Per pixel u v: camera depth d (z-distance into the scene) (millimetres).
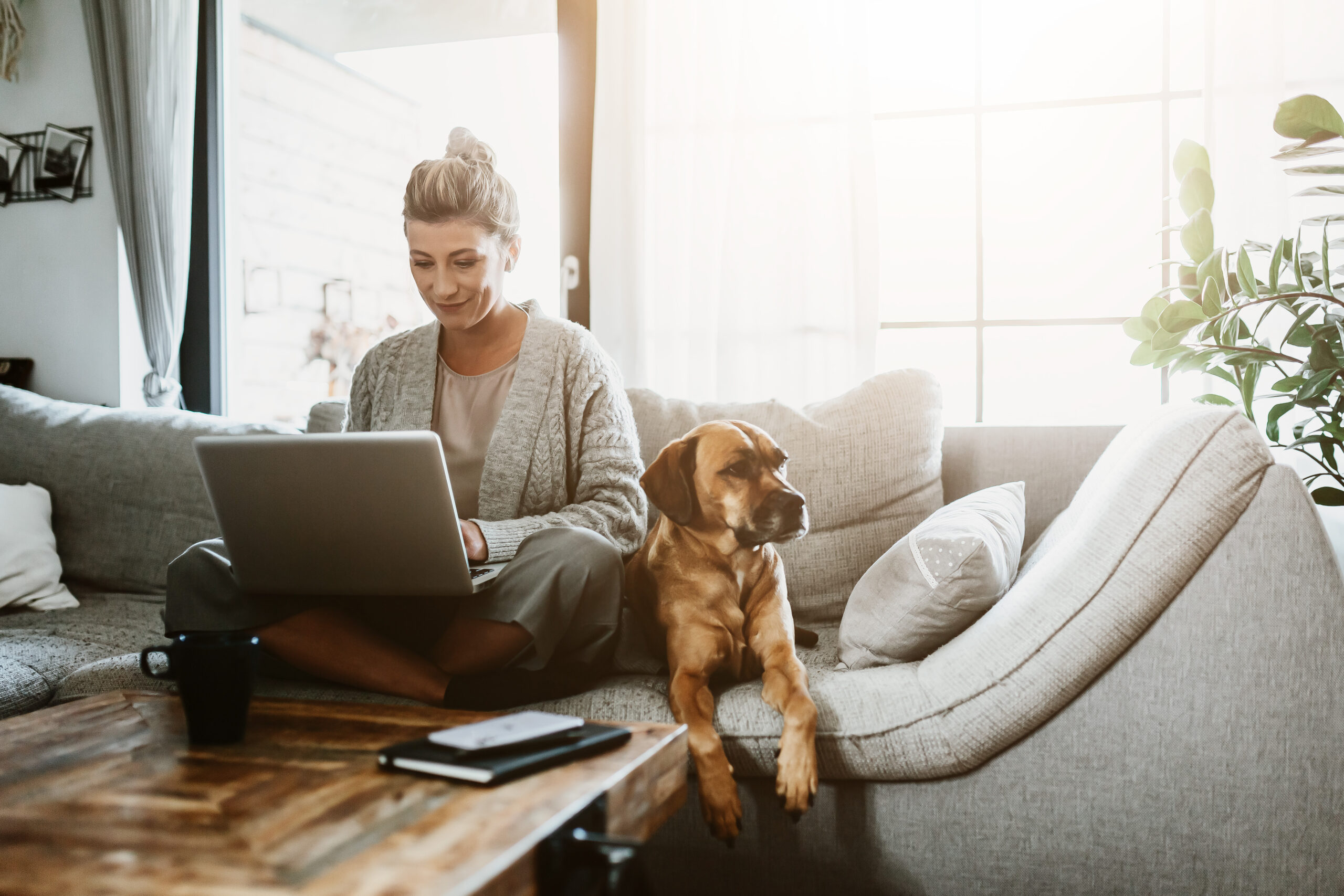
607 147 2203
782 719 1052
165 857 542
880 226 2359
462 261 1354
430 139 3928
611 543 1204
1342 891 935
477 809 619
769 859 1080
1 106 2598
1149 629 1009
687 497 1180
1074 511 1285
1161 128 2199
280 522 1034
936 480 1619
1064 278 2275
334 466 986
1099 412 2271
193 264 2676
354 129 3824
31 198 2574
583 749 731
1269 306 1547
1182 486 1004
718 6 2127
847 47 2059
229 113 2973
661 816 773
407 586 1051
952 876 1043
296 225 3521
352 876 514
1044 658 1013
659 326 2182
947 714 1035
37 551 1832
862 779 1062
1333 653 950
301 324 3559
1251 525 983
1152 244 2213
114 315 2512
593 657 1174
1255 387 1541
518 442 1369
